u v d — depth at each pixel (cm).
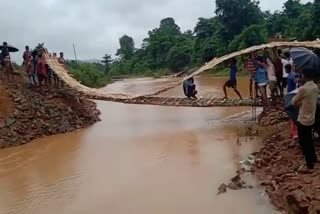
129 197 884
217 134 1406
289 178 809
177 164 1092
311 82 812
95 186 977
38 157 1318
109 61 9894
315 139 963
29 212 853
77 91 1908
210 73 5319
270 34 5528
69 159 1255
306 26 4356
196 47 6544
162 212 790
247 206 772
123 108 2419
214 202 809
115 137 1530
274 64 1484
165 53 8138
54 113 1739
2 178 1112
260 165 967
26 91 1791
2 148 1478
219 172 989
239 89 2881
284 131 1194
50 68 1962
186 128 1583
